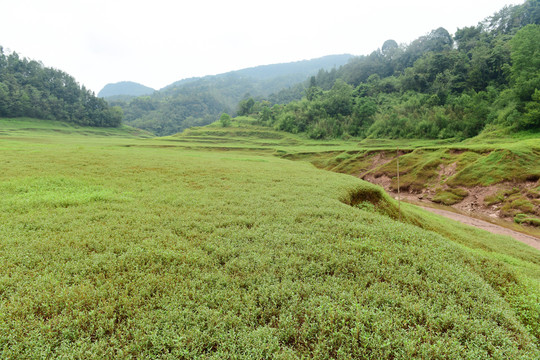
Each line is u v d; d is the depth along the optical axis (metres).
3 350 4.29
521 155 38.28
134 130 196.12
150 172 21.09
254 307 5.59
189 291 5.97
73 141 66.12
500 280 8.28
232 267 7.15
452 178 42.12
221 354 4.46
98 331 4.77
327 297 5.91
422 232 11.08
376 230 10.43
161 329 5.01
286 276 6.83
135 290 5.83
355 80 185.25
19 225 9.18
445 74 113.69
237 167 27.28
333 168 63.47
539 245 23.91
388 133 98.25
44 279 6.05
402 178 48.50
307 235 9.59
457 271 7.61
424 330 5.16
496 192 35.47
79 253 7.36
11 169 18.53
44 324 4.79
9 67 157.38
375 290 6.39
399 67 170.38
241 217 11.23
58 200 12.12
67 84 179.25
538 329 6.25
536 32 66.94
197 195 14.88
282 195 15.78
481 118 78.38
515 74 68.31
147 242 8.27
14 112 136.25
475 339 5.09
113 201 12.85
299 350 4.78
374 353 4.61
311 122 127.38
